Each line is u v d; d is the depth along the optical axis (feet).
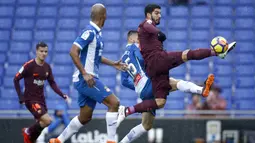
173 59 86.58
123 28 207.41
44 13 215.72
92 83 84.99
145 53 89.04
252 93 180.75
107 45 200.34
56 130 130.93
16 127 130.82
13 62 197.26
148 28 87.56
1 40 205.98
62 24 211.61
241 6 213.25
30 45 203.92
